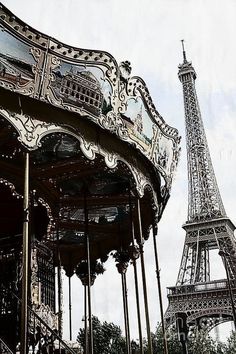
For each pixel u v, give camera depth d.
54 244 25.59
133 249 18.81
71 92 14.20
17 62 12.90
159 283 19.02
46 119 13.84
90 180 20.22
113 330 61.38
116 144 16.23
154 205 19.56
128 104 16.25
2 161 17.97
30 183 19.31
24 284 11.45
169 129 19.38
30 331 16.59
